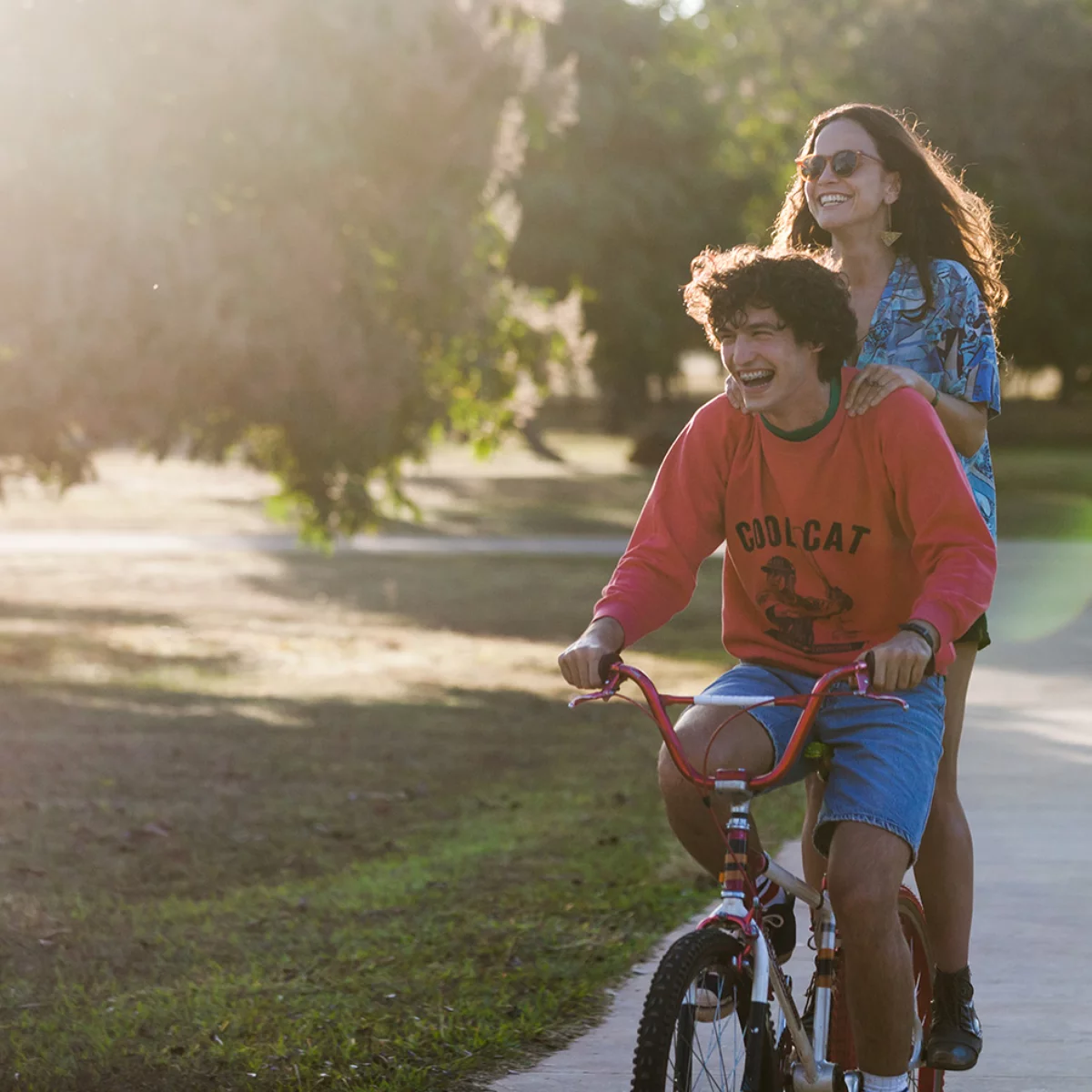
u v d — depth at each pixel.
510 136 37.84
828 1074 8.30
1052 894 15.32
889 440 8.07
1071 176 96.38
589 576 57.09
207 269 32.56
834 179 9.62
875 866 7.74
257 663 36.38
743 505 8.46
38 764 23.55
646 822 19.67
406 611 47.56
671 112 112.19
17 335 32.25
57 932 14.84
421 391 38.66
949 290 9.55
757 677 8.50
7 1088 10.68
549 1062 11.05
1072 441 128.12
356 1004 12.37
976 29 93.94
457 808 21.19
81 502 85.50
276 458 41.41
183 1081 10.76
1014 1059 11.02
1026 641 36.41
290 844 19.03
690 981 7.29
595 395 194.50
